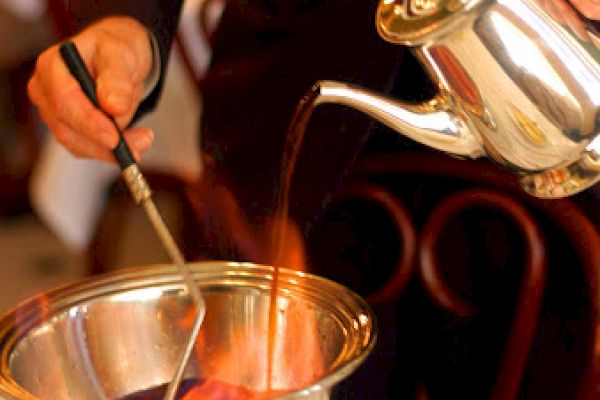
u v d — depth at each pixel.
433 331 1.45
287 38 1.40
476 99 1.01
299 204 1.36
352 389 1.28
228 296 1.11
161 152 1.90
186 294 1.11
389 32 1.00
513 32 0.98
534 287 1.30
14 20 2.04
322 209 1.36
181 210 1.86
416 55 1.03
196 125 1.88
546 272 1.31
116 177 2.15
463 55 0.99
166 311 1.11
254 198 1.42
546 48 0.99
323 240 1.48
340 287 1.09
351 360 0.98
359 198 1.40
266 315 1.11
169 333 1.12
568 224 1.26
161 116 1.90
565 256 1.36
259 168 1.43
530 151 1.02
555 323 1.37
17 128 2.17
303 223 1.36
